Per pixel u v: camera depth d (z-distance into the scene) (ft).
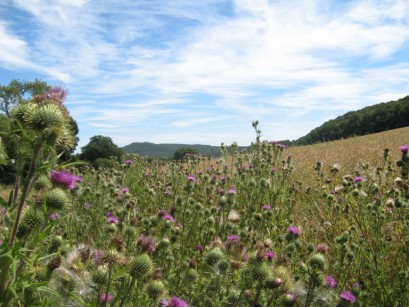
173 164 6.00
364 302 2.44
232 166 5.15
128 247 2.51
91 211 3.73
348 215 3.63
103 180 4.92
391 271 2.78
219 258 2.11
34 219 1.52
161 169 6.52
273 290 2.04
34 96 1.54
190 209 3.84
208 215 3.49
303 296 2.31
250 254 2.25
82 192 3.84
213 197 4.21
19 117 1.40
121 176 5.79
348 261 2.75
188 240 3.32
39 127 1.38
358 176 4.30
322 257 2.18
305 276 2.45
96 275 1.68
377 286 2.53
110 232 2.81
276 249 2.86
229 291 2.20
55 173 1.71
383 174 4.11
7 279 1.24
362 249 2.82
